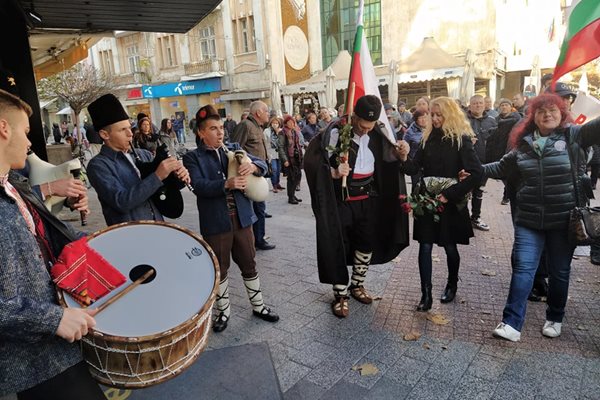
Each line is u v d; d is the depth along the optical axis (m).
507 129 5.73
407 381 2.79
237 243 3.55
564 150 2.99
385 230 3.93
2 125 1.49
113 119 2.73
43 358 1.56
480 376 2.80
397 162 3.77
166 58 29.53
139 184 2.68
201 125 3.38
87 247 1.82
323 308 3.88
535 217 3.10
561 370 2.82
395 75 16.08
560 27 22.69
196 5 5.66
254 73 25.83
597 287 4.04
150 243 2.03
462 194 3.48
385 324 3.54
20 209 1.60
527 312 3.63
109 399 2.69
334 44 26.09
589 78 15.63
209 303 1.79
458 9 21.83
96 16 6.14
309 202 8.55
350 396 2.68
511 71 24.30
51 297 1.59
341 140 3.44
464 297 3.98
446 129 3.55
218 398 2.68
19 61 5.29
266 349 3.21
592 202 6.96
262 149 6.37
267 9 24.56
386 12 23.41
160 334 1.62
